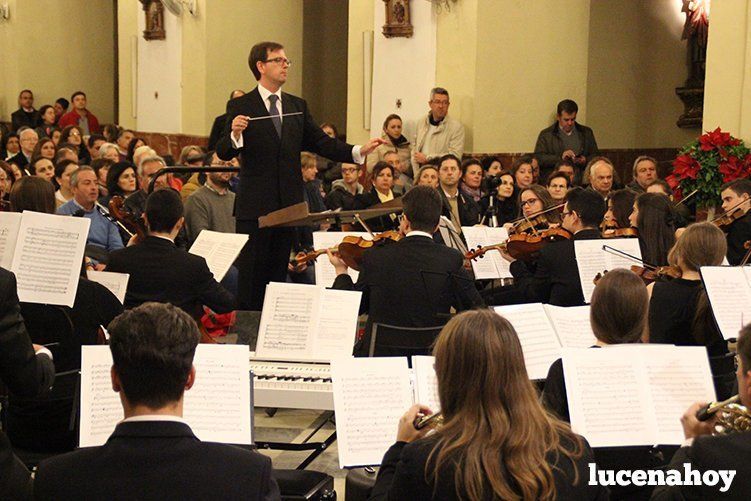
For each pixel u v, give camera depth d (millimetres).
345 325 5238
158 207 5582
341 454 3629
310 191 9812
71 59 18562
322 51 16938
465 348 2645
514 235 7469
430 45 12016
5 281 3410
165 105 15352
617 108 14242
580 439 2732
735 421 3062
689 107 14758
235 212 7188
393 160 10805
